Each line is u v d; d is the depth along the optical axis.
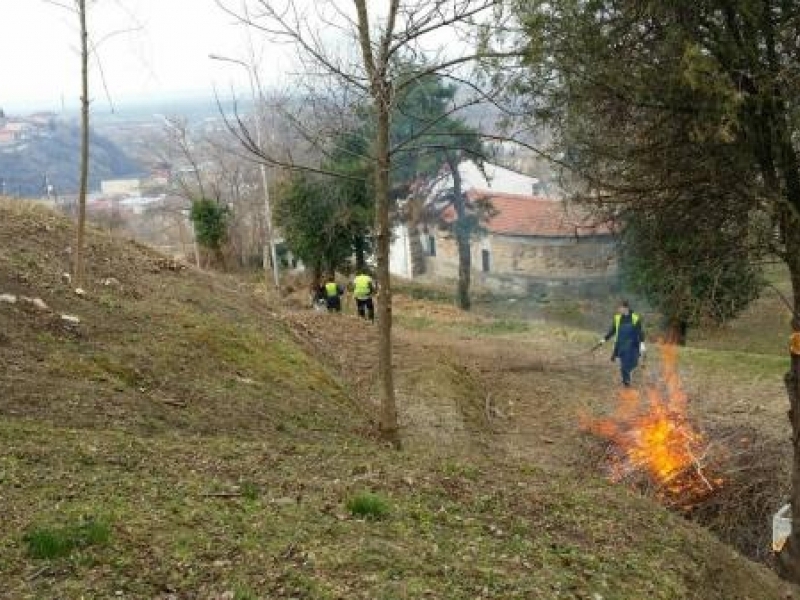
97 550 4.43
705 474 10.43
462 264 34.88
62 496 5.14
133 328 10.86
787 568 8.16
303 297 27.34
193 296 14.34
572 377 17.12
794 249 7.31
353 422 10.61
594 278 32.53
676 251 8.05
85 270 13.38
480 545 5.37
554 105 7.49
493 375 17.20
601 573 5.27
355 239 28.88
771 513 9.72
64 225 15.73
